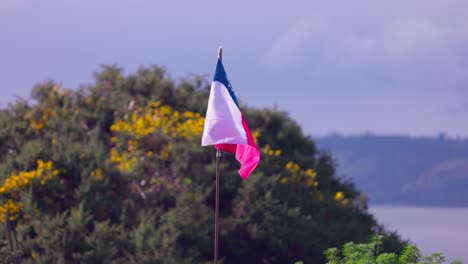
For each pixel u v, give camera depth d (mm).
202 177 42531
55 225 35938
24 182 37562
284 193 43406
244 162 23859
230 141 23203
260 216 41188
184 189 41969
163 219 38875
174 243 37125
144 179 41906
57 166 38938
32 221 36969
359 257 24547
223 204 42719
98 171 39281
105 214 38594
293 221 41156
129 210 39688
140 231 36906
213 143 23266
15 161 39281
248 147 23859
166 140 44188
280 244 40312
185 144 43344
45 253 36312
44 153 39375
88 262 35000
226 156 44281
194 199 40125
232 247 40312
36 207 37094
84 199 37375
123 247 36719
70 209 38000
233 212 41688
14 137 44125
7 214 36719
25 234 37031
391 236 44094
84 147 41125
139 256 36312
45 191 37719
